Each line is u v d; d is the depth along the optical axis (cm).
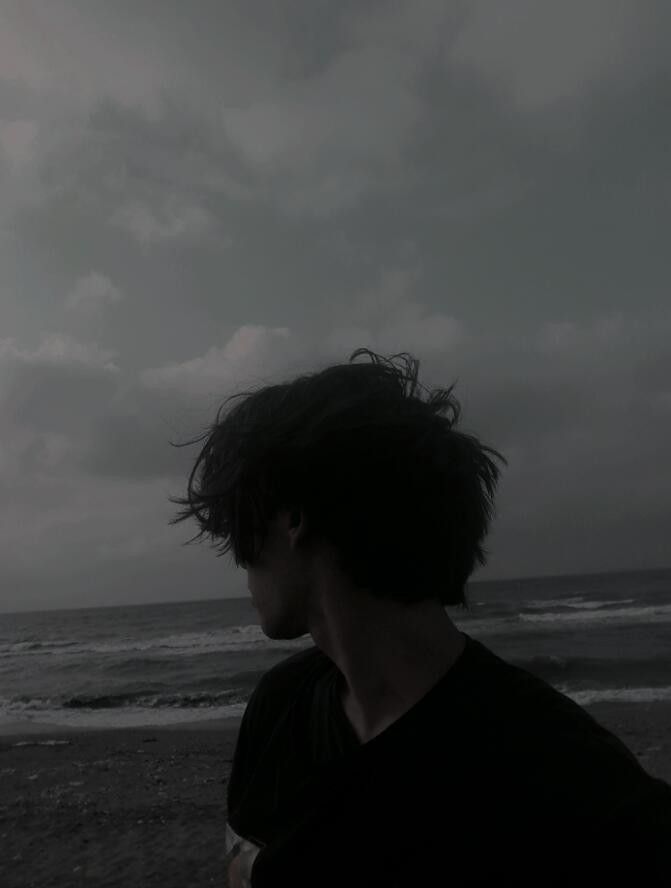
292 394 112
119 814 723
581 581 11219
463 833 86
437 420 109
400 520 101
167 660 3231
